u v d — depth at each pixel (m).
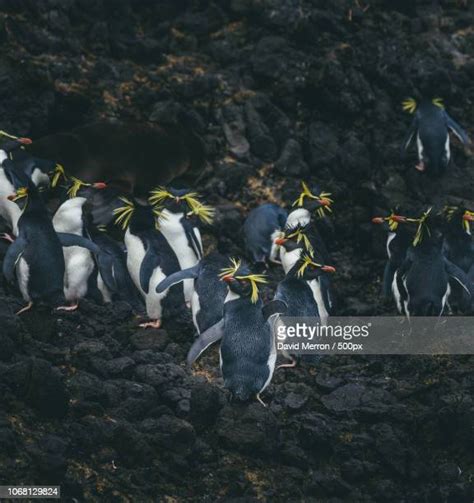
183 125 35.91
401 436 26.38
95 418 25.02
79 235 28.44
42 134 34.97
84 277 28.75
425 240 29.73
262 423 25.39
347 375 28.50
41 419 24.73
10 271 26.66
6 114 34.41
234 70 37.78
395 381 28.33
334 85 36.91
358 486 25.55
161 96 36.41
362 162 35.53
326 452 26.11
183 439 25.11
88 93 35.81
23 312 27.39
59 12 36.47
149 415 25.95
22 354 26.20
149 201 32.94
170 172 34.59
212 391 25.70
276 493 24.78
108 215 32.16
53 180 31.56
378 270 33.38
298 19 38.41
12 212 30.27
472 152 37.06
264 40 37.69
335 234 34.47
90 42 37.06
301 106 37.16
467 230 31.59
